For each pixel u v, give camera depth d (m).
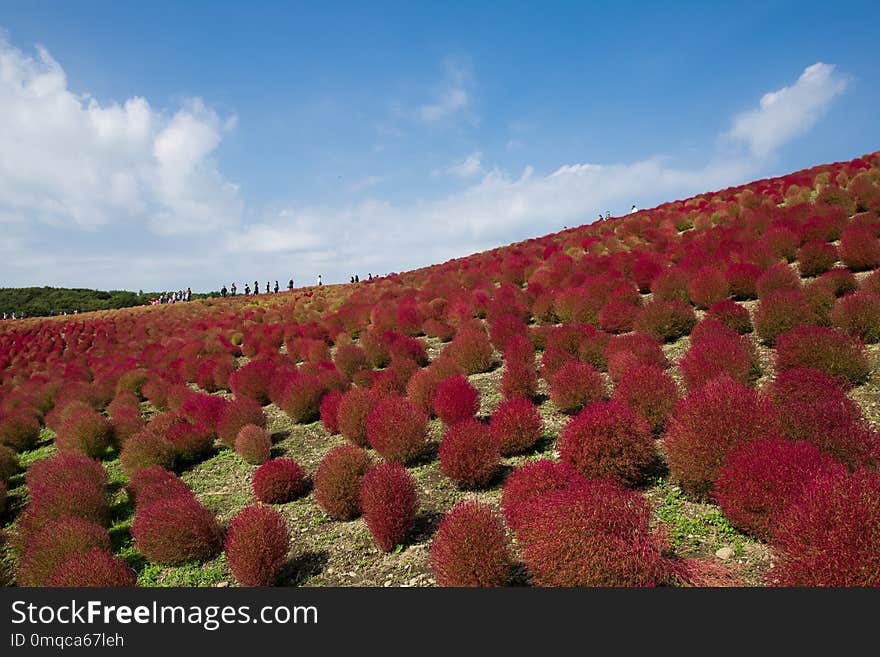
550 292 15.32
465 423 7.41
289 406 11.73
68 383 19.00
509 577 4.99
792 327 9.09
